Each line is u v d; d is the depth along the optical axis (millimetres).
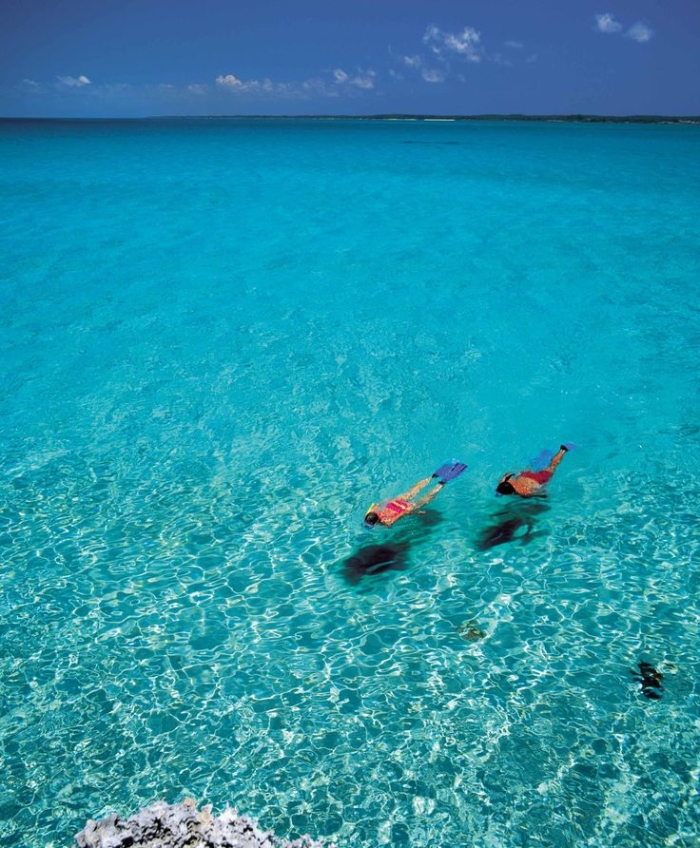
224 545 7387
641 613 6250
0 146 52688
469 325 13469
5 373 11484
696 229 20484
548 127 139625
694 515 7758
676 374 11273
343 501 8211
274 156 45688
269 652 5871
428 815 4445
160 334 13156
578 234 20203
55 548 7293
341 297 15141
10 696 5406
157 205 24828
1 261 17469
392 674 5605
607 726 5066
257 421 10094
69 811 4484
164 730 5102
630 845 4230
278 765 4809
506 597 6512
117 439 9570
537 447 9336
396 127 144125
